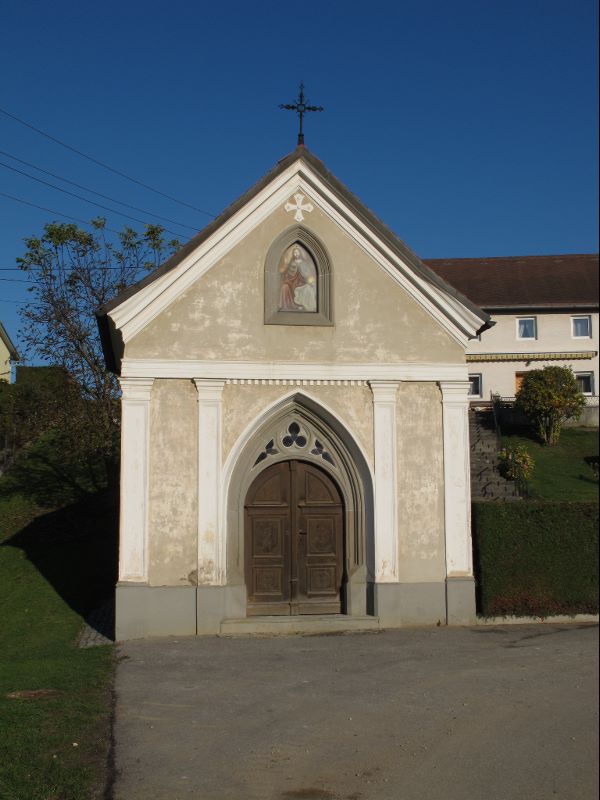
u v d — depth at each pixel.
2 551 24.48
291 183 16.62
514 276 43.47
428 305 16.73
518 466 27.95
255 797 7.42
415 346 16.66
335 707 10.28
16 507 29.50
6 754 8.34
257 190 16.38
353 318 16.55
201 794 7.48
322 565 16.67
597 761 7.98
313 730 9.35
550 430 35.44
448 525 16.33
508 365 40.88
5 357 47.12
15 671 12.43
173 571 15.41
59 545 25.17
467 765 8.09
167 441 15.67
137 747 8.75
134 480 15.47
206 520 15.55
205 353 15.95
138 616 15.12
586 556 16.47
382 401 16.45
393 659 13.01
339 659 13.06
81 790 7.47
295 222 16.56
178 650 13.88
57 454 32.06
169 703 10.49
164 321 15.92
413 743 8.82
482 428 34.88
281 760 8.37
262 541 16.56
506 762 8.12
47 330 28.77
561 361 40.44
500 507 16.53
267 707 10.31
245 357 16.08
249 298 16.25
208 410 15.83
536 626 15.94
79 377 28.67
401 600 16.08
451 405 16.62
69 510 28.97
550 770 7.83
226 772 8.03
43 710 9.98
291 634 15.34
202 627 15.33
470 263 45.34
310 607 16.52
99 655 13.57
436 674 11.92
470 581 16.22
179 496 15.57
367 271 16.72
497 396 38.78
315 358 16.33
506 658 12.93
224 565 15.60
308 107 17.06
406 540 16.27
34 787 7.46
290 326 16.30
